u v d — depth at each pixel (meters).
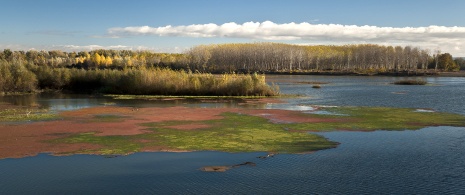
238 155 20.00
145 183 15.79
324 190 14.96
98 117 33.72
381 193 14.70
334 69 167.75
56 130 27.17
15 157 19.72
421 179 16.25
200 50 156.25
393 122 30.47
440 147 21.73
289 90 67.94
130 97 53.59
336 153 20.38
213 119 32.44
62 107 41.38
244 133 25.98
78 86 67.88
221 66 153.00
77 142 23.19
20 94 59.31
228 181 15.96
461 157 19.58
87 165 18.30
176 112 37.09
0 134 25.62
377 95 56.84
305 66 173.88
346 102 46.84
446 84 84.75
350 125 29.14
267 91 56.00
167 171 17.31
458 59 185.12
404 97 53.34
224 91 56.12
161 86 57.69
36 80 65.12
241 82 56.22
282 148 21.48
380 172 17.14
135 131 26.83
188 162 18.73
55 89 67.81
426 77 122.00
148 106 42.50
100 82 66.81
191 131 26.80
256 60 165.12
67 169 17.66
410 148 21.47
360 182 15.84
